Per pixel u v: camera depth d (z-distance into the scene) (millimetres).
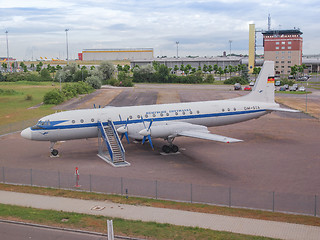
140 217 19891
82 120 34688
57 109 69188
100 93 99000
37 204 22094
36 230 18297
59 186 25844
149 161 33031
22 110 67875
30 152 37156
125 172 29594
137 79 149125
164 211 20828
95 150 37875
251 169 30156
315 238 16984
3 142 42125
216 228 18266
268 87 43344
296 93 97500
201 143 40500
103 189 25219
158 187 25609
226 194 24031
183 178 27844
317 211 20844
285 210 21047
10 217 19797
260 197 23422
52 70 188000
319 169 29938
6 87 115375
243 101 41938
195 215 20156
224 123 40750
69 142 42062
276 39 179625
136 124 34594
